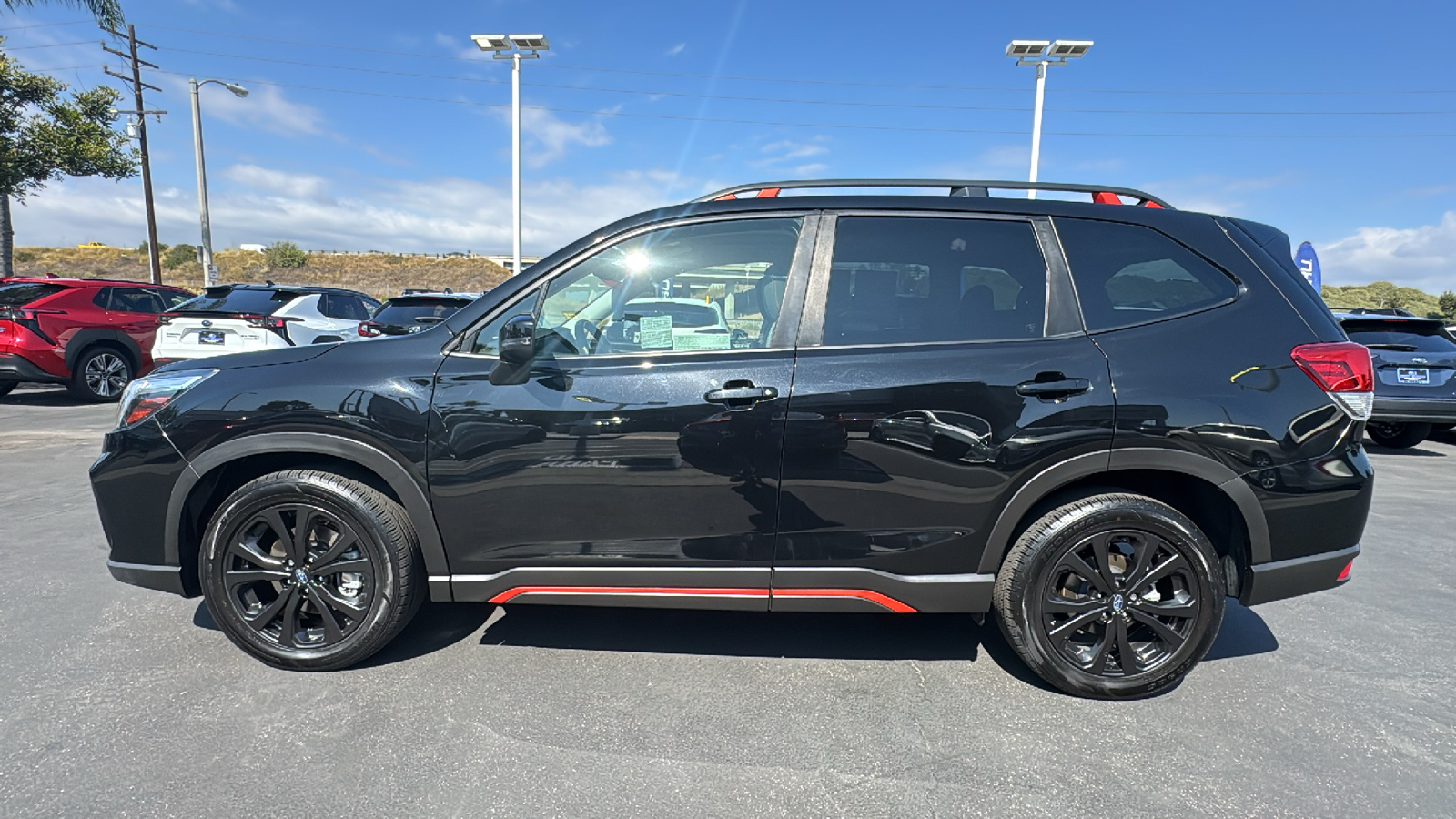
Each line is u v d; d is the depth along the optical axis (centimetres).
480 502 269
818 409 259
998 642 317
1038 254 273
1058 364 259
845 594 269
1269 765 230
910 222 278
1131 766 230
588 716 254
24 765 222
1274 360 259
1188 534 260
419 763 226
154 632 313
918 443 258
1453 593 377
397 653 298
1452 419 796
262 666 285
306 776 219
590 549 270
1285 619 344
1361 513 264
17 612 330
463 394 266
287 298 1007
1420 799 215
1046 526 262
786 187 288
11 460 652
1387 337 835
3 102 1584
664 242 280
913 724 252
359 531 272
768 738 243
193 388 276
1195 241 274
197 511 287
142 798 209
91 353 1010
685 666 292
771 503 263
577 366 267
